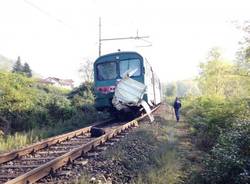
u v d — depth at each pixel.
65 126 18.52
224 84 26.50
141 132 13.72
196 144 12.95
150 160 9.26
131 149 10.57
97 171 8.07
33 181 7.22
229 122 12.19
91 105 24.83
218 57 28.70
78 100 24.75
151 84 21.94
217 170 7.53
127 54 19.12
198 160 9.92
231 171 7.35
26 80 18.62
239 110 12.66
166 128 16.36
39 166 7.97
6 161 9.48
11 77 17.53
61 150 11.07
